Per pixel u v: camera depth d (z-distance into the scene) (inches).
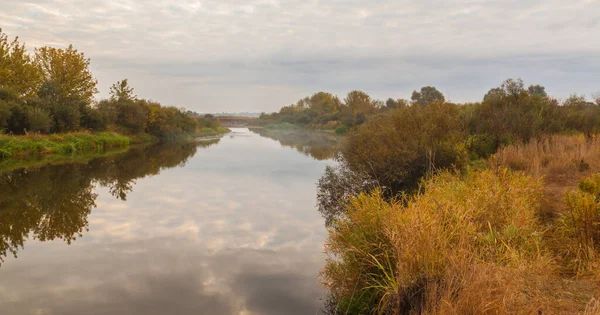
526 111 579.2
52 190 538.9
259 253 295.7
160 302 218.2
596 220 212.1
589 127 592.1
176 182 614.9
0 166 731.4
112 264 274.8
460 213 221.6
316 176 676.7
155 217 401.4
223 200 482.6
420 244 183.6
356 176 476.7
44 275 255.8
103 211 426.3
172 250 303.4
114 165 816.3
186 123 2100.1
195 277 252.1
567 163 396.5
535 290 158.1
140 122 1561.3
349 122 2070.6
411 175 438.3
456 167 419.2
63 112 1123.3
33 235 341.4
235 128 3727.9
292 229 358.3
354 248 215.8
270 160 930.7
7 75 1093.1
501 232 221.0
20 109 969.5
